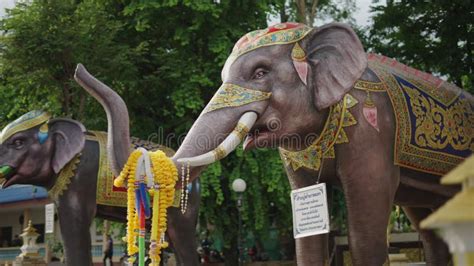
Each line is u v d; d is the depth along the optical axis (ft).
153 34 50.85
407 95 20.24
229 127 17.67
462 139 21.15
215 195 49.47
